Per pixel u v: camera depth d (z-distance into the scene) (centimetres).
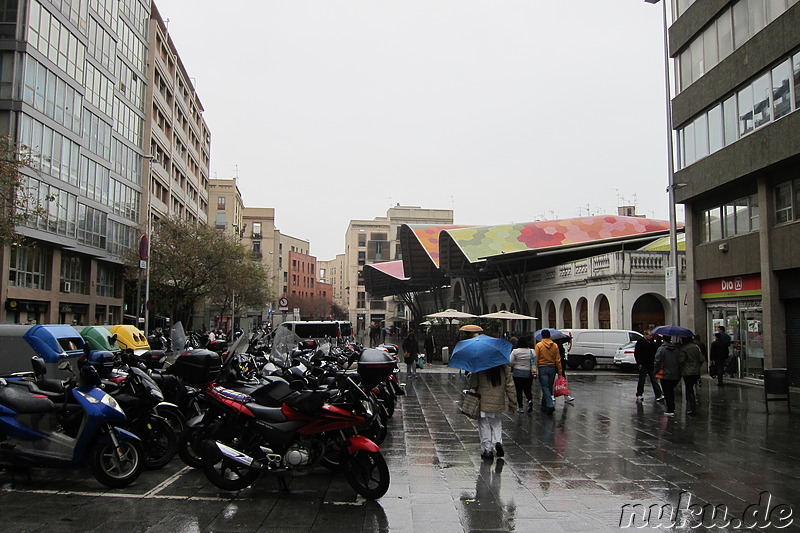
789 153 1723
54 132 3178
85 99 3622
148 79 4778
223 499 629
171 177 5550
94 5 3734
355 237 12756
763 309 1922
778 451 905
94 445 655
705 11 2180
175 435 773
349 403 656
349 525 551
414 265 6106
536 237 4497
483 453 849
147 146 4712
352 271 12706
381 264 7488
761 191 1933
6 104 2827
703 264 2325
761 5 1866
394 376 1190
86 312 3719
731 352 2192
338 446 664
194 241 3756
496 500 639
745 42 1948
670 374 1308
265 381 723
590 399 1596
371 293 8238
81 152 3550
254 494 650
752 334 2070
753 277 2044
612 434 1055
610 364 2900
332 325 2633
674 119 2439
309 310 12156
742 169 1958
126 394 747
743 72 1947
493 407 844
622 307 3036
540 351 1343
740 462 829
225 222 8981
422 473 759
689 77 2334
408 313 9306
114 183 4091
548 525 559
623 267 3048
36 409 665
